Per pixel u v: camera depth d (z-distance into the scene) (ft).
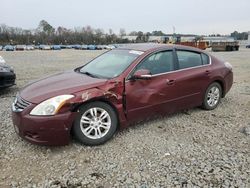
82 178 11.56
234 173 11.84
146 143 14.75
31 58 81.97
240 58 81.92
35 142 13.20
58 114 13.07
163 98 16.66
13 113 13.92
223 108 21.01
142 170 12.13
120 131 16.28
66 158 13.16
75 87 13.98
